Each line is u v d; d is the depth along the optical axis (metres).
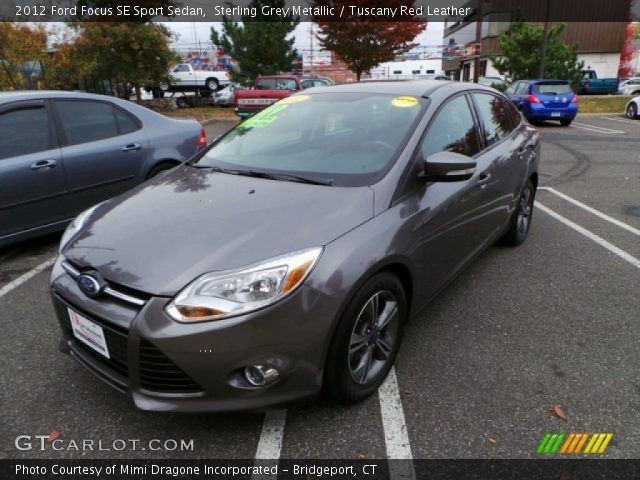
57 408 2.43
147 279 2.02
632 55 47.56
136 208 2.58
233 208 2.41
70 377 2.67
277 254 2.04
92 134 4.72
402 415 2.37
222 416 2.36
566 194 6.77
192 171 3.07
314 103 3.42
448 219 2.88
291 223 2.22
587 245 4.67
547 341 3.00
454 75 49.72
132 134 5.03
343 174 2.66
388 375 2.67
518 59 23.08
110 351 2.13
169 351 1.92
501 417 2.35
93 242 2.32
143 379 2.05
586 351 2.89
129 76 15.77
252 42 20.67
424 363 2.78
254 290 1.94
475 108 3.61
